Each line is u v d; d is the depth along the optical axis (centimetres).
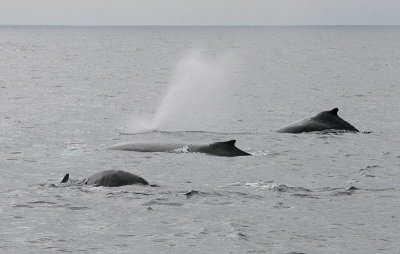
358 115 13425
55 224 5212
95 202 5891
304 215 5550
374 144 9538
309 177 7306
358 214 5597
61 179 7019
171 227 5147
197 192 6312
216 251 4575
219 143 8669
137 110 14575
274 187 6625
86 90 19338
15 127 11125
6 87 19775
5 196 6125
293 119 12938
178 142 8900
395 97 17250
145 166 7769
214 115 13750
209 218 5412
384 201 6081
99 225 5191
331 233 5034
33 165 7850
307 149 9075
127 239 4834
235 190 6488
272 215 5531
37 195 6166
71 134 10444
